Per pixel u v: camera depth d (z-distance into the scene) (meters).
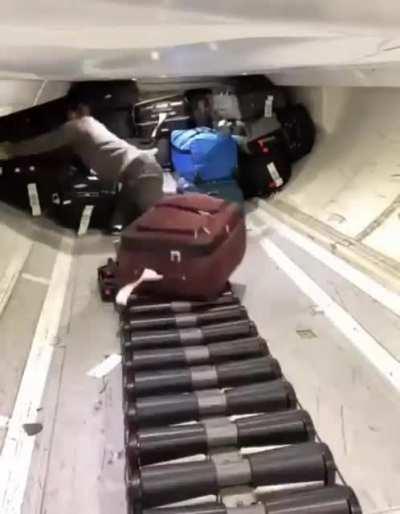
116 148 2.92
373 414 1.32
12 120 3.38
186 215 2.04
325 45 1.07
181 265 1.92
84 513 1.07
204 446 1.18
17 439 1.28
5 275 2.07
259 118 3.75
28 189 2.93
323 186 3.22
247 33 0.77
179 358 1.54
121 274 2.01
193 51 1.17
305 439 1.19
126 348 1.63
